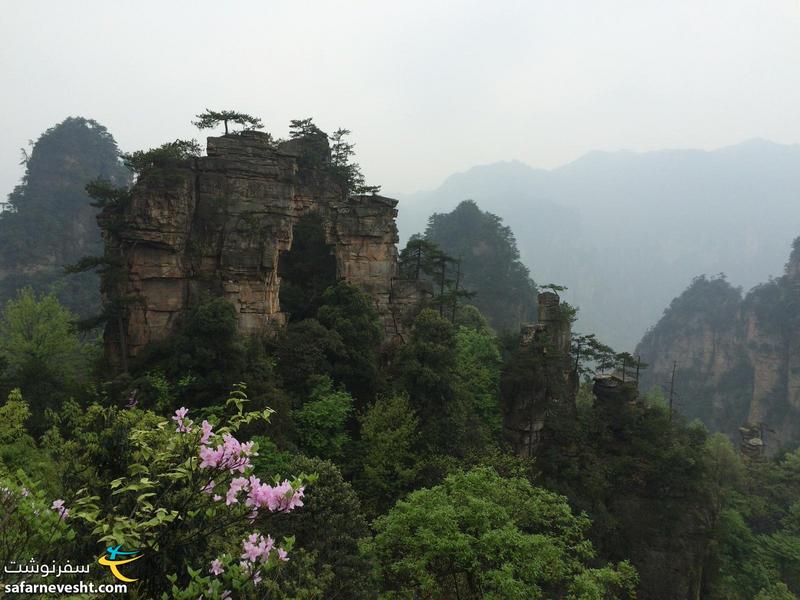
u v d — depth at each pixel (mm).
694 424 81688
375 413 35469
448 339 40688
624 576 21141
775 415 126875
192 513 7613
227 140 42281
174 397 32438
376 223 49156
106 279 36125
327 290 45375
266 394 32812
